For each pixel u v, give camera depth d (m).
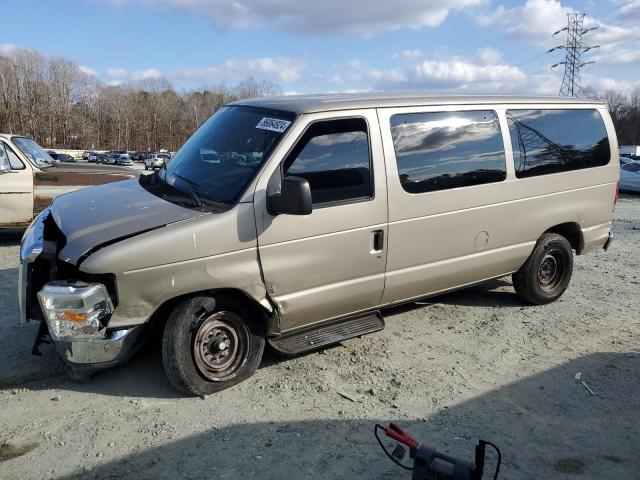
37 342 4.21
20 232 9.62
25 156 8.52
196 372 3.92
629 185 19.59
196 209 3.90
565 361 4.72
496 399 4.06
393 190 4.48
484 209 5.10
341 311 4.50
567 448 3.48
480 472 2.49
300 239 4.08
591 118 6.04
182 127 115.44
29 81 100.25
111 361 3.68
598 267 7.87
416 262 4.75
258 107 4.59
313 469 3.21
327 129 4.23
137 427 3.59
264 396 4.02
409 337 5.15
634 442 3.57
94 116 111.50
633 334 5.34
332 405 3.92
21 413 3.73
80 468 3.19
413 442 2.68
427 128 4.73
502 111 5.27
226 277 3.82
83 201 4.42
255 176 3.95
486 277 5.43
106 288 3.59
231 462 3.26
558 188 5.68
